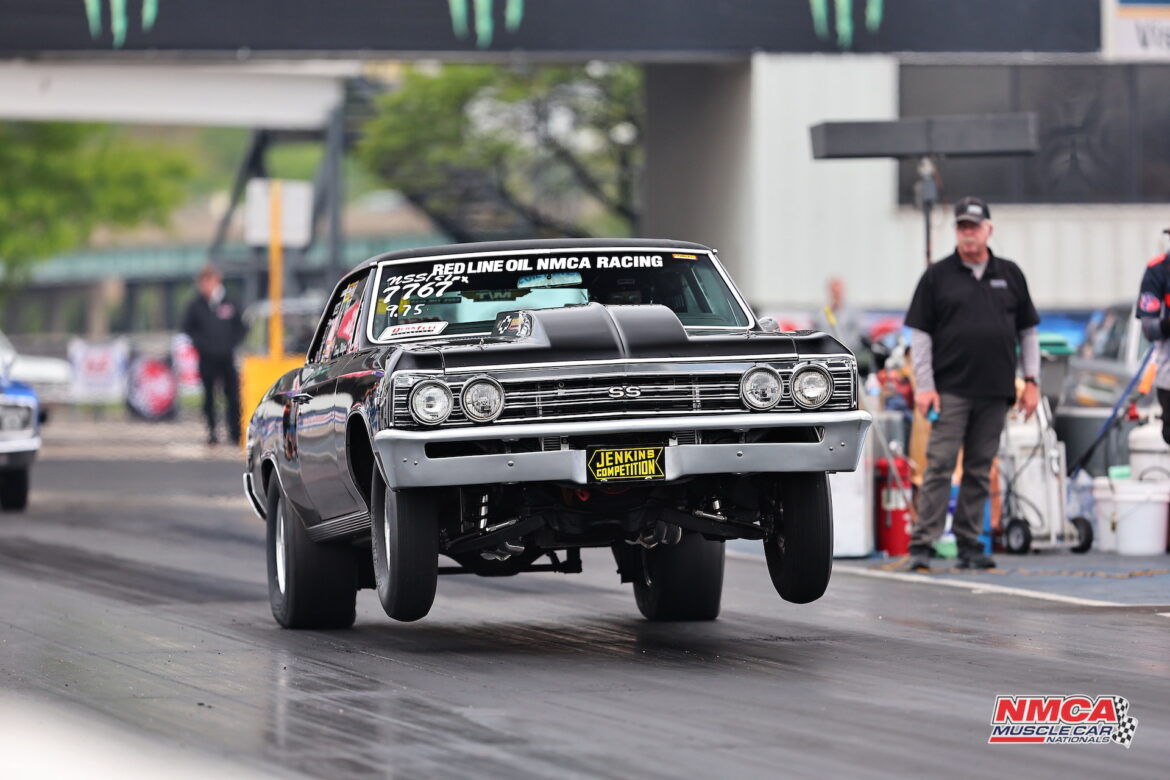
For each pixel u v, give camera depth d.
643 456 25.00
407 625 30.86
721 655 26.61
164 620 31.70
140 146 168.12
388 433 24.67
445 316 28.30
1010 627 29.41
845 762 18.98
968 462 37.31
